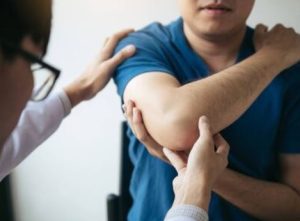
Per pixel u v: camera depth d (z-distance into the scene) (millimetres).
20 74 492
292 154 935
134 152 1089
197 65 936
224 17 845
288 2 1185
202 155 681
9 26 458
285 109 915
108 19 1387
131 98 805
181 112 723
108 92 1478
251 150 936
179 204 659
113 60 951
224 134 920
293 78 908
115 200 1245
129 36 1013
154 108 747
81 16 1411
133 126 802
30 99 547
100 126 1544
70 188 1695
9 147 930
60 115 1046
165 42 953
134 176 1088
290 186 958
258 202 926
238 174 917
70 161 1646
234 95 743
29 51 490
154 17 1335
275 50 848
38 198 1756
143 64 864
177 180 719
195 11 855
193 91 739
